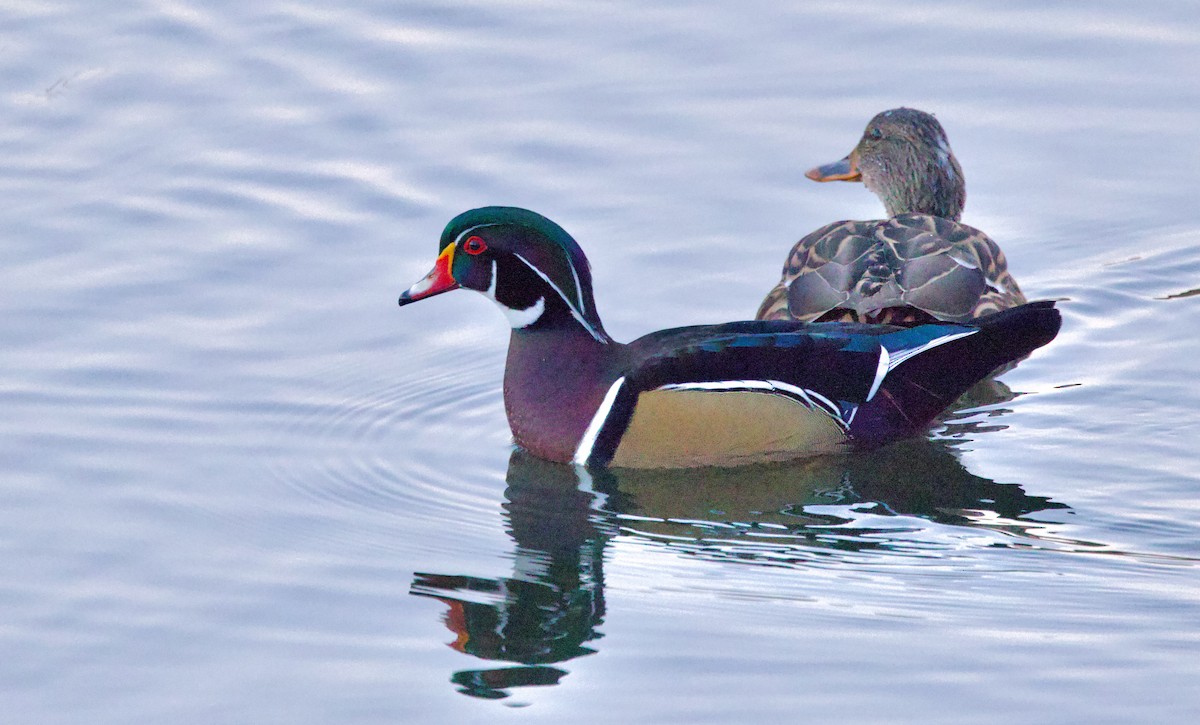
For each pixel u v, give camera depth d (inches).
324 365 603.2
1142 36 789.9
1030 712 394.3
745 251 671.1
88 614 445.7
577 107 746.2
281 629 439.5
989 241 629.9
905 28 801.6
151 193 690.8
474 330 636.7
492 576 470.6
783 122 742.5
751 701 400.8
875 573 466.0
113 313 621.3
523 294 546.3
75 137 722.8
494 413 585.3
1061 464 528.7
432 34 794.8
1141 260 672.4
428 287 561.3
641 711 398.0
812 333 548.1
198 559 478.0
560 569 474.6
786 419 535.5
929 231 617.3
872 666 415.8
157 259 653.3
